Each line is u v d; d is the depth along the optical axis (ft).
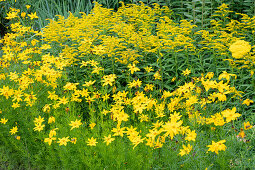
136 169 8.52
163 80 14.35
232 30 14.24
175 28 13.66
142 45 13.61
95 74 13.67
